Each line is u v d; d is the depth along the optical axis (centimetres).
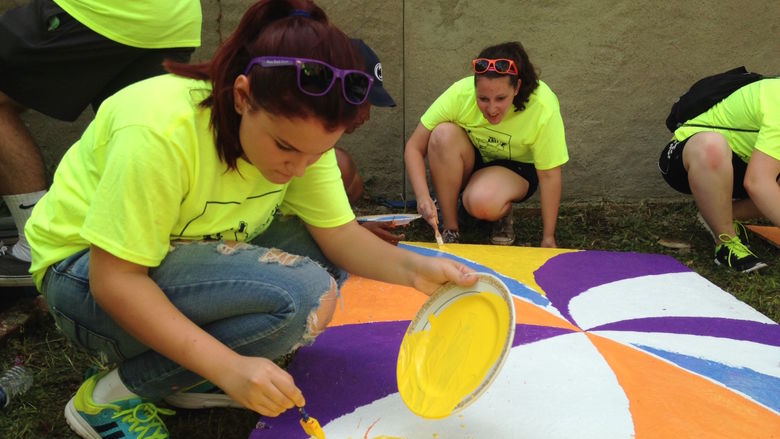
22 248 241
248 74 137
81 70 244
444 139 326
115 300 148
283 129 137
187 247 165
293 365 209
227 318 169
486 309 167
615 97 383
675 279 280
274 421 184
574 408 191
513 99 305
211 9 360
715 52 377
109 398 179
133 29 242
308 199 192
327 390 197
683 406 194
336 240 196
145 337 150
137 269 150
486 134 326
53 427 194
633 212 390
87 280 160
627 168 396
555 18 367
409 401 170
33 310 247
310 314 167
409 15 364
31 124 370
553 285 270
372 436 178
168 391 175
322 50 132
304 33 133
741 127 315
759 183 290
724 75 334
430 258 183
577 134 389
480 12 365
